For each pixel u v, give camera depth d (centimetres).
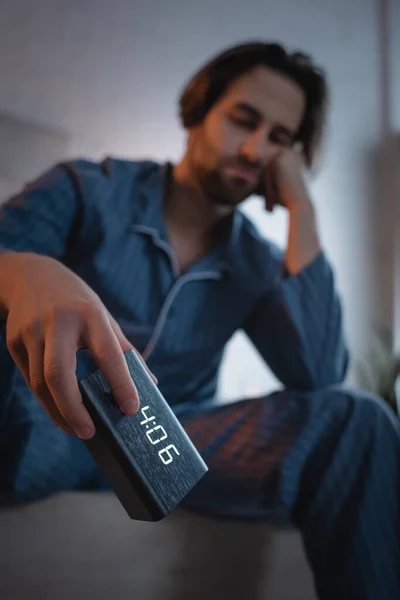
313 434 57
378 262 282
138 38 236
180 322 78
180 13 246
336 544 53
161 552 28
